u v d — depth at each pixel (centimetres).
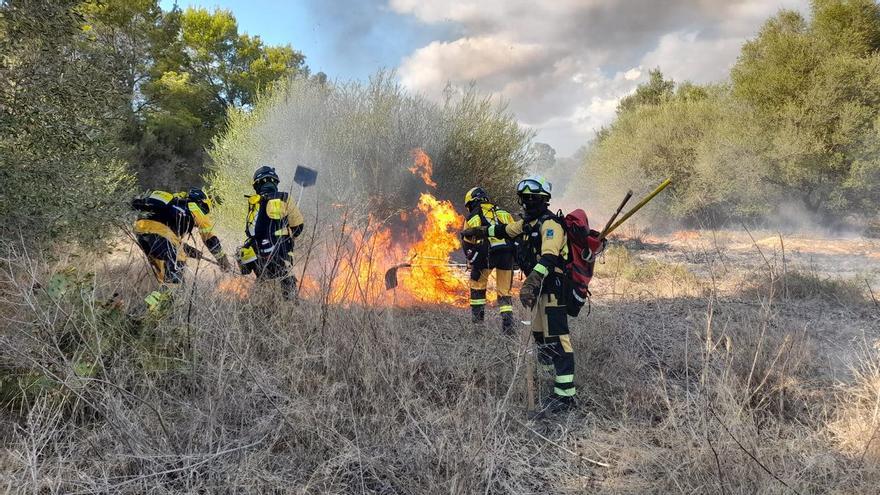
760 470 250
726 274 819
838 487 252
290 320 367
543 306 356
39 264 375
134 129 2312
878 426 285
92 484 222
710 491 245
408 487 251
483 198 530
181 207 447
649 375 402
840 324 521
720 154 1617
